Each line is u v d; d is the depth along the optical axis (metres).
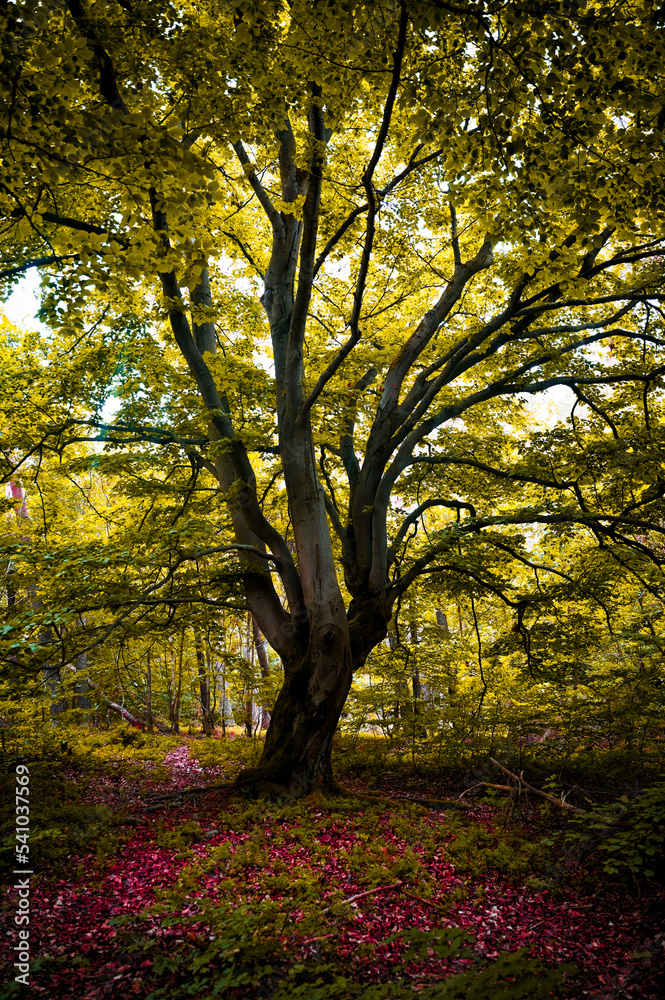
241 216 12.08
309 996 3.77
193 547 9.27
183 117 6.66
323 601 9.78
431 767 11.62
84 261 5.60
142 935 5.12
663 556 10.64
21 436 10.78
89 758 12.17
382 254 10.56
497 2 4.83
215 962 4.66
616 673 10.32
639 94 5.14
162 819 8.62
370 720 11.95
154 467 11.54
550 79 5.11
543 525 12.78
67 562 8.14
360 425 13.88
